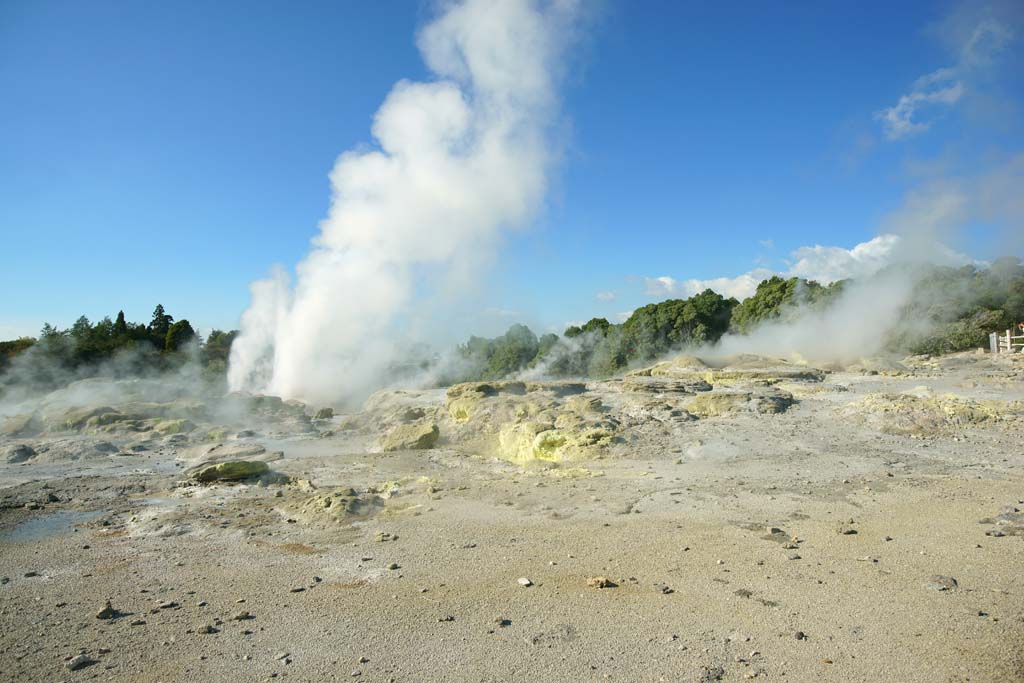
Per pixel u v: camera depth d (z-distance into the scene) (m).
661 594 7.76
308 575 8.83
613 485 13.87
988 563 8.38
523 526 10.95
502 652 6.39
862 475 13.75
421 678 5.94
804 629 6.73
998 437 17.16
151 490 15.16
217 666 6.27
